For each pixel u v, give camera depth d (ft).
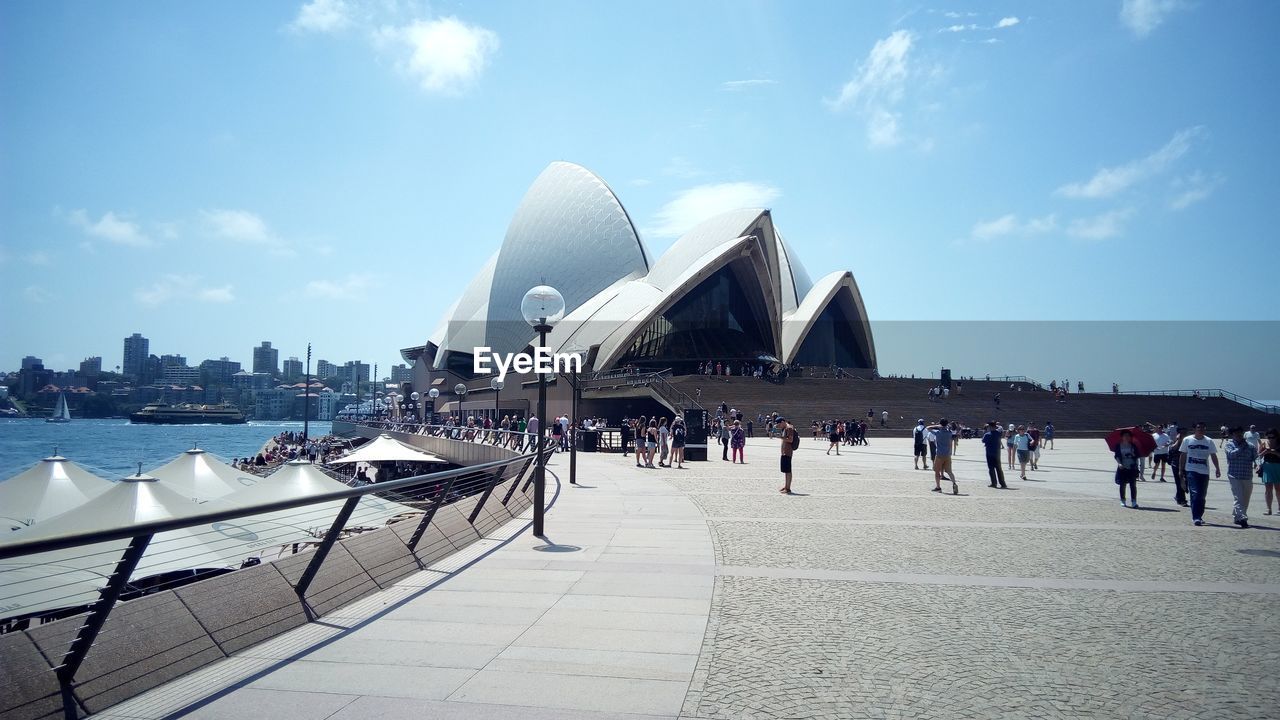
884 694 14.78
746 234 186.19
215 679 15.47
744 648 17.71
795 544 31.99
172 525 14.28
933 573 26.27
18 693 13.02
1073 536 34.63
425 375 319.68
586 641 18.19
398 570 25.41
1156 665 16.63
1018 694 14.84
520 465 43.57
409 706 13.98
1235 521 38.32
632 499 48.88
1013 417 157.79
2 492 46.50
